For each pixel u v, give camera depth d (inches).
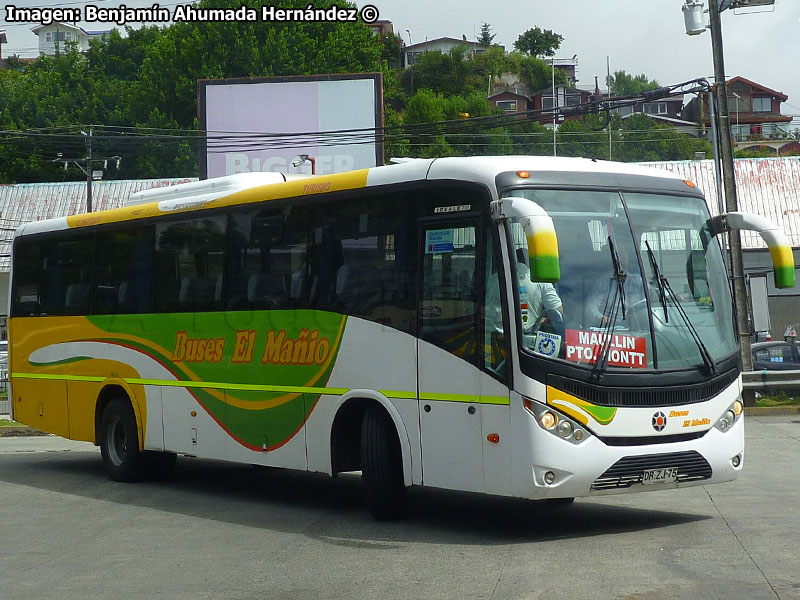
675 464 338.3
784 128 4628.4
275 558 331.6
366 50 2249.0
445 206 358.9
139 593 291.4
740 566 291.3
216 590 291.3
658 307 345.1
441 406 353.7
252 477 544.1
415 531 367.9
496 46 5511.8
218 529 390.9
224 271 460.8
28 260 600.7
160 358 497.4
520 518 388.8
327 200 408.8
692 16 901.2
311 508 434.0
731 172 889.5
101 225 543.8
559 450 323.3
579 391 326.6
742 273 890.1
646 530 352.8
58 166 2472.9
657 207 358.6
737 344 363.3
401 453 376.8
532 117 1013.8
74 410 559.2
